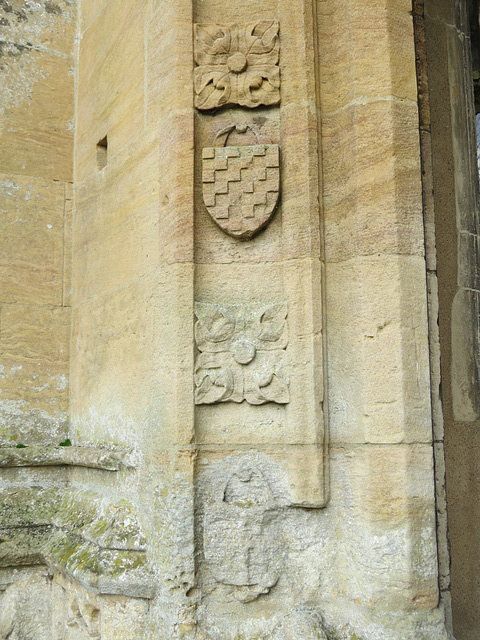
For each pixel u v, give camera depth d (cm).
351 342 237
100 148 323
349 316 239
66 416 334
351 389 237
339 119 247
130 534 255
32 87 343
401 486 226
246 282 247
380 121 238
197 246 247
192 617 229
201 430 241
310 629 224
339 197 246
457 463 263
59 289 338
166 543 235
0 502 305
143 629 243
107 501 280
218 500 237
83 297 327
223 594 234
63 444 328
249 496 238
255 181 246
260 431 242
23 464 312
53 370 333
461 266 277
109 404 292
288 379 239
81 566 255
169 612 230
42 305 334
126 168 290
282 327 242
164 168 257
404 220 235
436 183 276
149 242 266
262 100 250
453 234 277
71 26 354
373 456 229
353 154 240
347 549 235
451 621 243
